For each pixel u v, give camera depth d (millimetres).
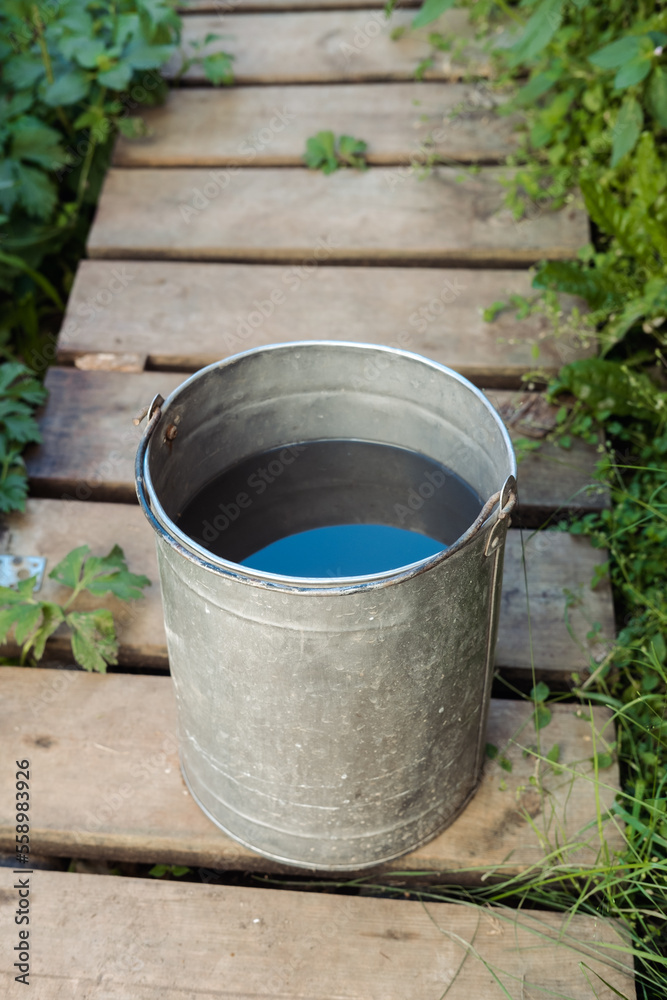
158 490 1393
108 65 2682
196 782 1558
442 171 2703
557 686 1826
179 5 2992
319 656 1193
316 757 1319
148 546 2008
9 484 2039
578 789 1624
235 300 2439
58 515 2068
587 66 2689
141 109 2900
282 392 1544
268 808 1432
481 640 1336
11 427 2092
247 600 1149
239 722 1315
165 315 2414
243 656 1223
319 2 3178
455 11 3074
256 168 2756
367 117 2832
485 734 1549
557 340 2301
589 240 2492
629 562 1964
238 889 1521
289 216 2607
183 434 1434
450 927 1466
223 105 2906
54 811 1607
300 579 1101
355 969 1419
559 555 1965
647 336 2408
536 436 2156
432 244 2506
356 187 2676
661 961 1341
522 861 1535
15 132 2621
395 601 1153
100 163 2877
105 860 1663
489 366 2260
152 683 1800
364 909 1490
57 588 1943
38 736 1716
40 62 2770
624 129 2320
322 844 1463
